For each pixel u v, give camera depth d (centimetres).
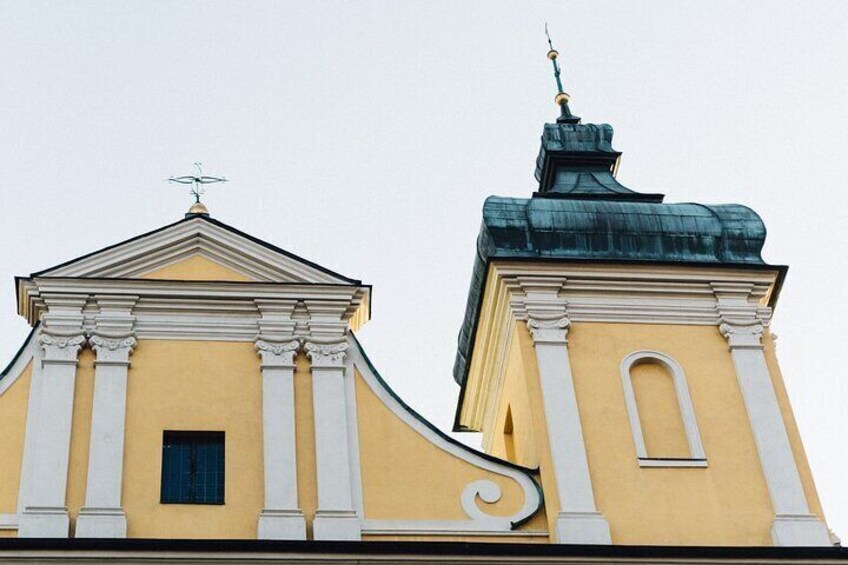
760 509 2912
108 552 2616
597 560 2736
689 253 3262
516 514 2867
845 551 2791
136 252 3073
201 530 2750
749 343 3147
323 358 2998
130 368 2938
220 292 3042
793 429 3031
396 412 2961
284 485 2816
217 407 2912
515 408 3198
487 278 3219
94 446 2816
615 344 3123
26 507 2717
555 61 3991
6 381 2889
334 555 2669
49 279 2997
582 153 3675
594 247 3241
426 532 2819
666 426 3044
